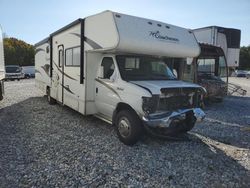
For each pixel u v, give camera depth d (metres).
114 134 6.61
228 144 6.21
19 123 7.48
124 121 5.81
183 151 5.52
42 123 7.55
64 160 4.86
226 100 13.84
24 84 21.34
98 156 5.11
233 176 4.44
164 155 5.26
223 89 11.84
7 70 27.23
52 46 9.93
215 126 7.85
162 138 5.96
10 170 4.37
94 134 6.57
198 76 11.81
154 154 5.30
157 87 5.40
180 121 5.68
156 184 4.07
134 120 5.59
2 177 4.12
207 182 4.19
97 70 7.06
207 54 12.12
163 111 5.51
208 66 12.55
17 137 6.16
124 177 4.27
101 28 6.28
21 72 28.88
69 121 7.88
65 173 4.32
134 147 5.67
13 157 4.92
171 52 6.74
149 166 4.71
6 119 7.93
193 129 7.34
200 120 5.86
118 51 6.22
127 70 6.28
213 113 10.05
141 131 5.65
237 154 5.48
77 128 7.11
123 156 5.14
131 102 5.56
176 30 7.16
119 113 5.96
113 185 4.00
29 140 5.96
